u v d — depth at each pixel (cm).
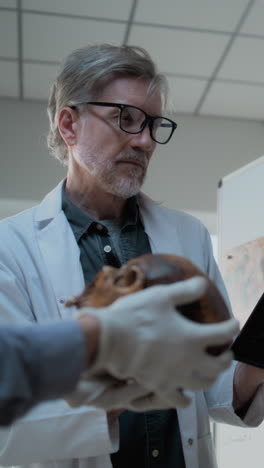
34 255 93
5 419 39
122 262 97
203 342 44
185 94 307
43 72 283
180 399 48
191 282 45
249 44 258
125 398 51
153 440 85
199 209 317
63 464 80
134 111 93
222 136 334
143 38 254
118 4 232
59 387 41
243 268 183
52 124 111
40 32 249
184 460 86
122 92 94
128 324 43
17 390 38
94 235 98
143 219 105
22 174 303
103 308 47
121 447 83
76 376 41
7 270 88
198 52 265
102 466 78
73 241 95
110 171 93
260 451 168
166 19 242
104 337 42
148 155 97
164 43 258
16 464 75
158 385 45
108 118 93
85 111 96
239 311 182
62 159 112
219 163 328
